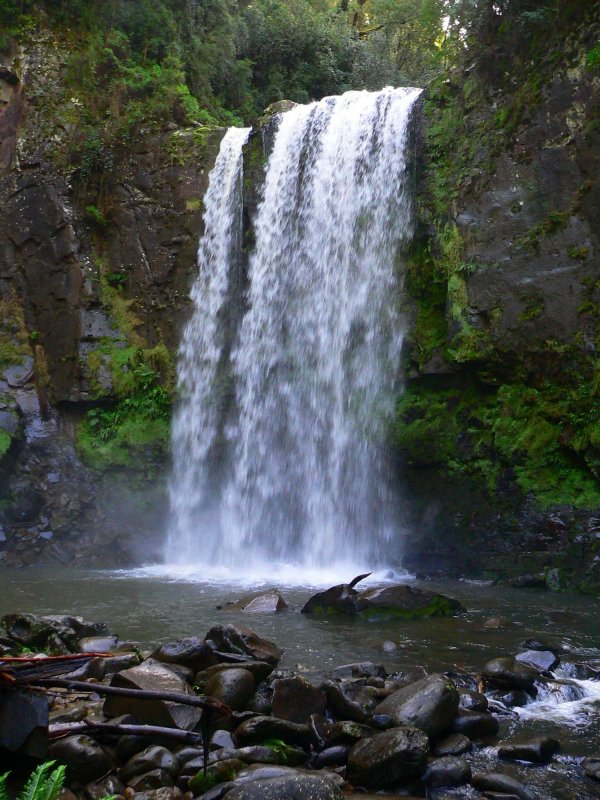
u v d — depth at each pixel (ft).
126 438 55.26
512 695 20.24
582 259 42.24
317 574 45.03
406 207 49.90
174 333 57.72
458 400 46.98
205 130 59.88
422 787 15.38
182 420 55.98
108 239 59.82
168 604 33.78
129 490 54.60
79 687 14.23
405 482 47.47
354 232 52.13
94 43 63.36
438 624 29.48
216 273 57.41
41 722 13.89
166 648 19.61
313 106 56.39
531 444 42.91
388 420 48.37
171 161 59.21
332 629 28.17
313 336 52.80
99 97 62.13
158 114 60.95
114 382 56.13
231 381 55.11
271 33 79.92
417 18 85.10
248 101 74.90
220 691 17.48
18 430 54.95
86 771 14.83
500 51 47.42
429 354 47.39
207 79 70.03
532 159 44.60
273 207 56.39
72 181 59.82
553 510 41.47
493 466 44.52
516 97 45.85
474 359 44.83
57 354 57.41
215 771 14.66
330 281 52.75
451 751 16.80
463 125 48.24
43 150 60.44
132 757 15.29
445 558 44.80
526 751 16.70
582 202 42.55
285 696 17.43
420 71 85.76
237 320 56.08
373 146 52.21
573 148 43.19
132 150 60.23
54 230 58.75
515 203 44.78
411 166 49.88
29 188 59.77
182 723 16.07
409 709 17.34
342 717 17.69
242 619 30.07
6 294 58.85
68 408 57.41
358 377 50.19
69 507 53.98
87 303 57.47
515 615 31.68
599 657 24.90
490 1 48.16
